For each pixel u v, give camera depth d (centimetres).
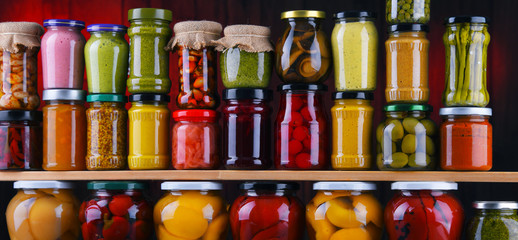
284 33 176
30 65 184
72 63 181
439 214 164
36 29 184
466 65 170
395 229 167
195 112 174
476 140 168
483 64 171
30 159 183
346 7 197
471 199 196
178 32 177
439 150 172
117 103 180
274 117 201
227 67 175
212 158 176
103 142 177
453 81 171
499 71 194
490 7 194
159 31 178
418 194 168
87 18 204
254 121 175
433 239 164
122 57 180
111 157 177
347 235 166
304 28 174
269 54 176
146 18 176
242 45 173
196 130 174
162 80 178
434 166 170
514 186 194
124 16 203
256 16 199
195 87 176
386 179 169
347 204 167
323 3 198
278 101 201
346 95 171
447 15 196
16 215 178
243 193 176
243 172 170
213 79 179
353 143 172
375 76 173
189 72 176
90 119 178
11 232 180
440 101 196
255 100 175
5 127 182
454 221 166
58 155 179
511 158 193
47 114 180
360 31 171
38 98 186
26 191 181
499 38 194
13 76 182
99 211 174
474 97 169
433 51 196
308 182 201
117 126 179
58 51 179
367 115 173
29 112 182
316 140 173
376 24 197
